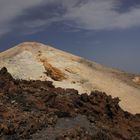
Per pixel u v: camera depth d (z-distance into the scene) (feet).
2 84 158.71
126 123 167.63
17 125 124.47
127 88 262.88
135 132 163.84
